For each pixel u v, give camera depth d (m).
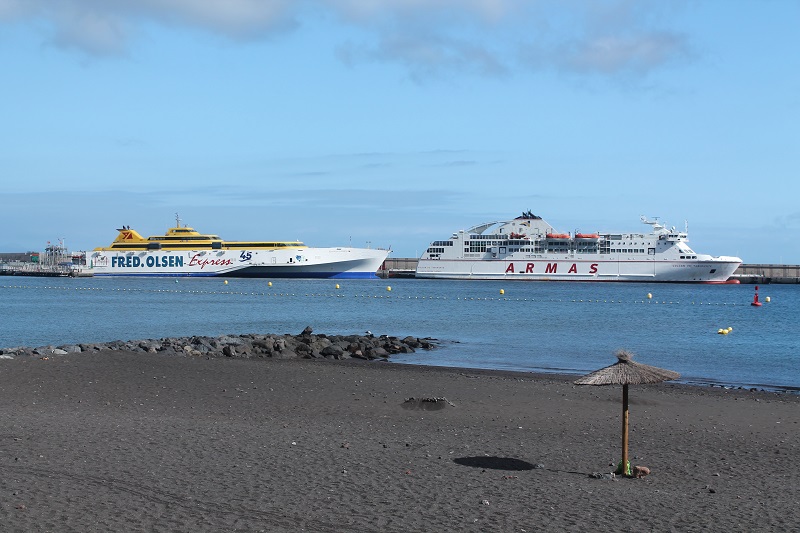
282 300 122.38
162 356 39.88
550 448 21.72
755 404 30.12
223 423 23.92
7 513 14.87
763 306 113.38
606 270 191.50
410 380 34.66
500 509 15.98
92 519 14.71
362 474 18.27
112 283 192.62
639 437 23.41
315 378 34.41
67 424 22.86
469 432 23.61
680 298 138.88
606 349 54.75
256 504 15.85
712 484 18.30
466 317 86.62
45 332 66.94
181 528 14.42
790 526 15.24
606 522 15.34
